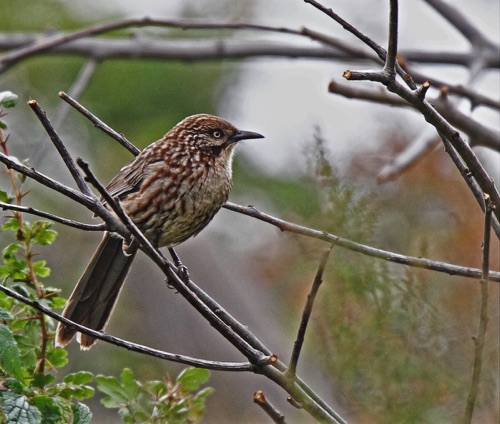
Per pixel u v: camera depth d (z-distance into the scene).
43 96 18.28
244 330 9.12
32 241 8.73
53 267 17.97
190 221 11.46
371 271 9.18
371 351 8.92
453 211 14.57
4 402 7.75
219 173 11.57
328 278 9.27
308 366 15.17
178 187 11.26
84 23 18.58
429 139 12.77
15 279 8.74
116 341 7.77
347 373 8.95
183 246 19.66
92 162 18.20
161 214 11.26
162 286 19.89
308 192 12.77
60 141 7.84
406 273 9.34
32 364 8.64
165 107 18.19
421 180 15.21
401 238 13.70
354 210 9.38
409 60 14.81
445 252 13.27
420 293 9.12
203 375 9.10
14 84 18.33
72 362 16.27
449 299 10.12
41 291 8.70
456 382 8.87
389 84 7.96
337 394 9.26
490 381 8.97
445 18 14.87
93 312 10.31
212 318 7.88
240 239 19.69
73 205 18.48
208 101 18.34
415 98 8.05
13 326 8.71
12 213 8.84
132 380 9.02
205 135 11.57
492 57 14.52
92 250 18.28
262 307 18.92
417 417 8.64
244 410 17.97
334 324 9.10
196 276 19.38
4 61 14.34
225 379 18.28
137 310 19.59
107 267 10.40
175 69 18.22
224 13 18.81
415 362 8.86
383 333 8.95
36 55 14.53
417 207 14.77
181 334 19.47
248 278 19.27
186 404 9.07
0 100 8.73
